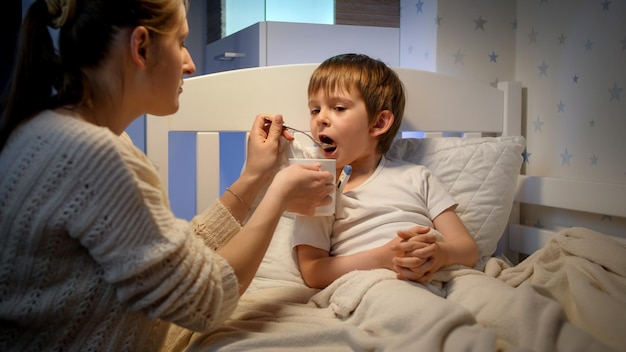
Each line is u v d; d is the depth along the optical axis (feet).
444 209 4.07
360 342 2.68
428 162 4.60
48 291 2.38
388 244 3.62
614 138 4.66
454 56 5.63
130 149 2.73
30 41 2.44
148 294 2.41
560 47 5.24
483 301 3.15
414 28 6.03
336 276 3.61
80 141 2.26
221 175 7.59
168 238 2.41
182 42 3.01
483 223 4.45
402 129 4.96
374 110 4.01
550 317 2.72
